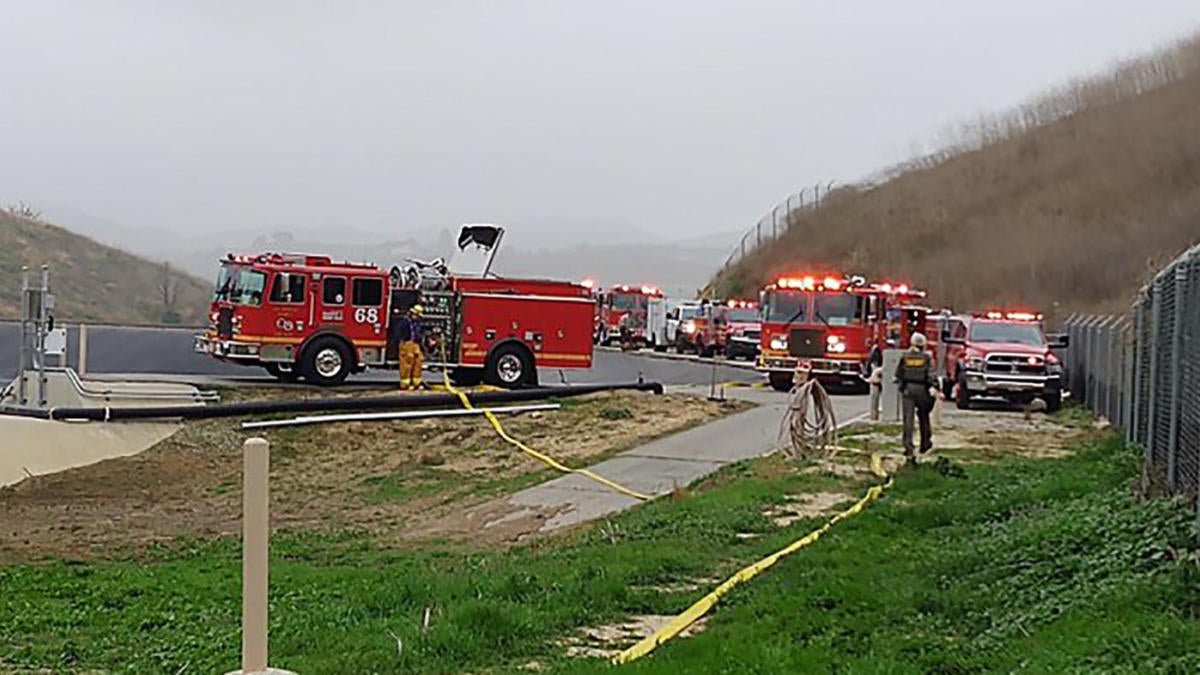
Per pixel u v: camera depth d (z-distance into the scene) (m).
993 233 75.50
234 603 11.25
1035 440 23.52
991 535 12.90
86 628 10.14
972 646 8.44
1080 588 9.50
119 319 72.88
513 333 32.19
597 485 20.05
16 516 19.12
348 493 21.38
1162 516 11.21
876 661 8.04
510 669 8.44
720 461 21.95
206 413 26.09
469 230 33.31
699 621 9.80
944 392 34.00
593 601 10.32
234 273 30.69
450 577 11.45
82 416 24.62
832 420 21.22
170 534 17.64
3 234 85.06
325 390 30.03
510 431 26.09
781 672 7.88
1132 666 7.28
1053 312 58.12
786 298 35.00
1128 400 20.14
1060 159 82.38
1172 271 13.24
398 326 31.42
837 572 11.20
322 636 9.35
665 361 51.16
